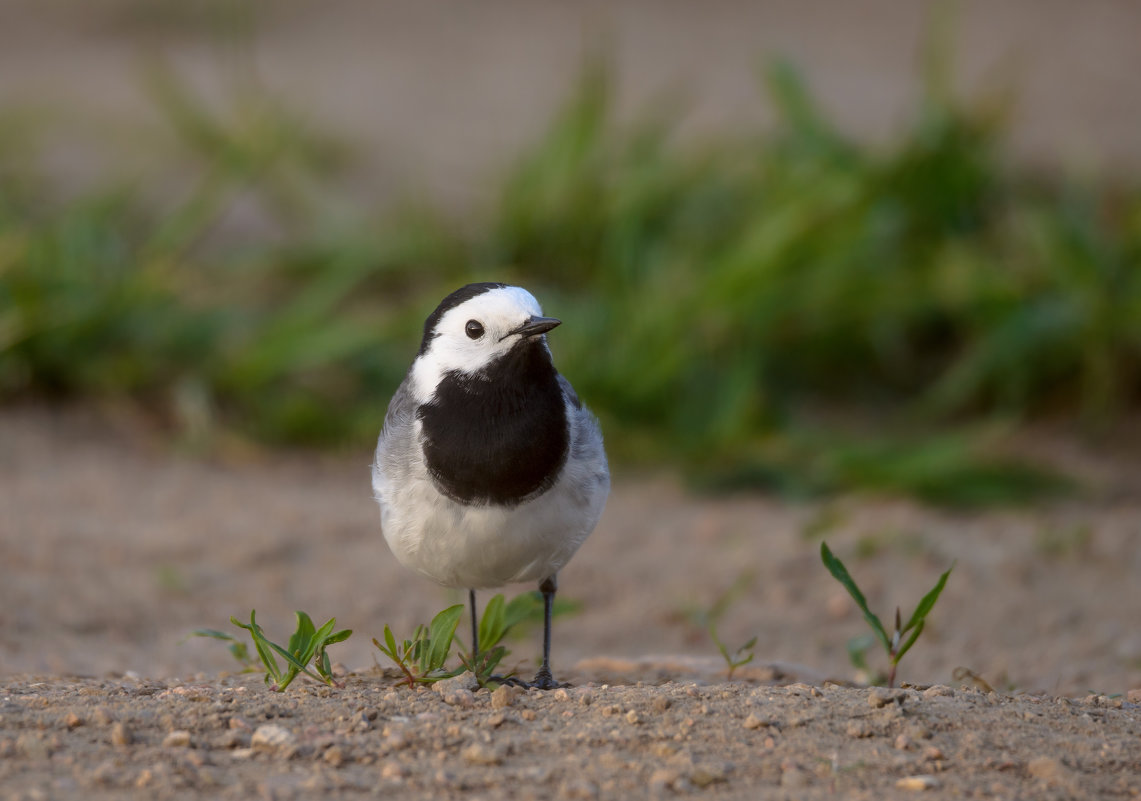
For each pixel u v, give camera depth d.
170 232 16.70
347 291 16.78
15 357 14.58
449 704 6.97
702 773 6.00
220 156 19.08
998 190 17.66
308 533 12.37
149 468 13.70
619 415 14.65
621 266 16.08
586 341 14.88
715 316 15.05
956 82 26.02
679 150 18.67
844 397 16.14
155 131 21.95
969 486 13.35
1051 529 12.57
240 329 15.49
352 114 24.53
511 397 7.46
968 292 15.73
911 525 12.71
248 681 7.76
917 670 10.05
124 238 17.69
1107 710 7.05
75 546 11.70
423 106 25.31
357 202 19.66
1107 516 12.95
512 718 6.73
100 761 6.06
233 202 19.75
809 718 6.68
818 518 13.00
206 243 18.28
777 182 16.67
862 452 13.81
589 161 17.48
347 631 7.39
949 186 16.53
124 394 14.90
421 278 16.97
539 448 7.47
